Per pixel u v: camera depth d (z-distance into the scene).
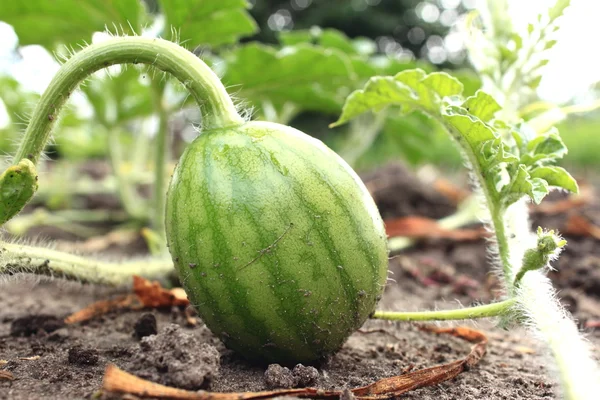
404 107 0.29
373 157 1.46
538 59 0.31
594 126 1.98
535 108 0.37
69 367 0.25
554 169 0.24
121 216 0.66
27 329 0.30
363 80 0.47
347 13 2.67
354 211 0.23
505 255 0.26
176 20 0.36
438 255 0.50
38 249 0.28
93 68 0.24
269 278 0.22
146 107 0.50
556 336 0.22
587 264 0.43
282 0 2.66
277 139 0.23
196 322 0.31
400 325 0.32
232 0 0.35
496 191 0.25
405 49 2.99
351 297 0.23
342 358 0.27
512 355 0.29
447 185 0.69
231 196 0.22
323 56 0.39
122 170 0.64
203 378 0.22
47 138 0.25
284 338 0.23
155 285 0.32
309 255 0.22
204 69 0.24
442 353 0.29
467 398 0.24
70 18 0.38
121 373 0.20
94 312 0.32
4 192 0.23
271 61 0.39
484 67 0.33
